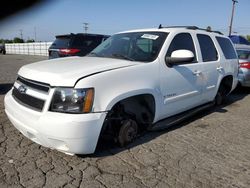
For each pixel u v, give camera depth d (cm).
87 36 1085
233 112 636
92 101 331
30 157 371
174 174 342
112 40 510
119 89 360
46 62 411
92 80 335
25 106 356
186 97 491
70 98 326
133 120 412
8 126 484
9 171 334
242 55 850
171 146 424
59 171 338
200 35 551
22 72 386
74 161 363
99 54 476
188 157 389
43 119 328
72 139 325
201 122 552
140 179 328
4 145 405
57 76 337
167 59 440
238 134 490
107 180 323
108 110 345
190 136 470
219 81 600
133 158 378
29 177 323
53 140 332
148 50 445
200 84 527
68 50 1027
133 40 472
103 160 368
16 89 388
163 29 485
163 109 441
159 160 376
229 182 330
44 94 337
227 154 405
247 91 909
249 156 401
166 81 436
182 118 488
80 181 319
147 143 430
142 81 394
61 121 320
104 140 417
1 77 1123
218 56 599
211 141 452
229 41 673
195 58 520
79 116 323
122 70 372
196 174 344
